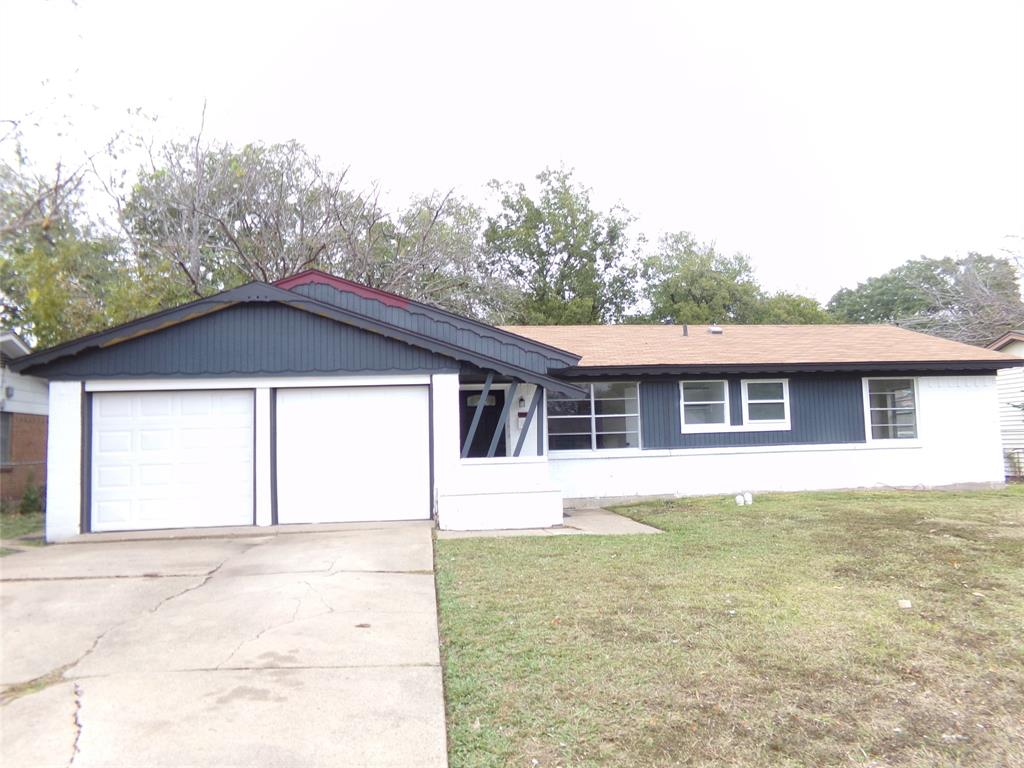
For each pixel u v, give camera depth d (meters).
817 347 15.48
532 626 5.67
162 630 5.61
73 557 8.55
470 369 11.52
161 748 3.70
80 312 11.87
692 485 13.99
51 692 4.41
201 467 10.74
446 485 10.58
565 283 37.44
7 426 14.80
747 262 41.59
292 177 25.17
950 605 6.20
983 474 15.00
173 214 22.91
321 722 4.01
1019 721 4.13
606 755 3.71
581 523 11.08
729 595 6.51
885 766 3.66
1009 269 29.33
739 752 3.76
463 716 4.13
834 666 4.86
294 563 8.01
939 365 14.42
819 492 13.89
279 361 10.85
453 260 27.41
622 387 14.08
